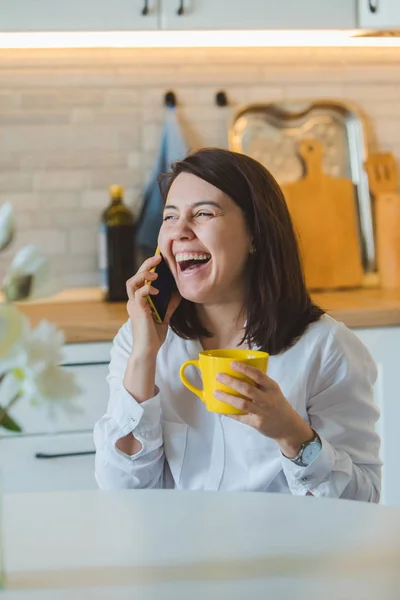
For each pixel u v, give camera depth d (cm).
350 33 278
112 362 170
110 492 135
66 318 244
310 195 304
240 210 154
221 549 108
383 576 99
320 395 158
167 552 108
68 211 294
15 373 89
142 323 153
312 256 303
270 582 98
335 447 155
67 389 89
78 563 104
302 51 306
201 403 158
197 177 153
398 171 313
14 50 288
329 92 309
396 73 311
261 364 128
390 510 123
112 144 295
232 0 260
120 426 151
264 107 304
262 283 156
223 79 302
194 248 152
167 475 160
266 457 153
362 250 312
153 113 297
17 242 291
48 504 129
